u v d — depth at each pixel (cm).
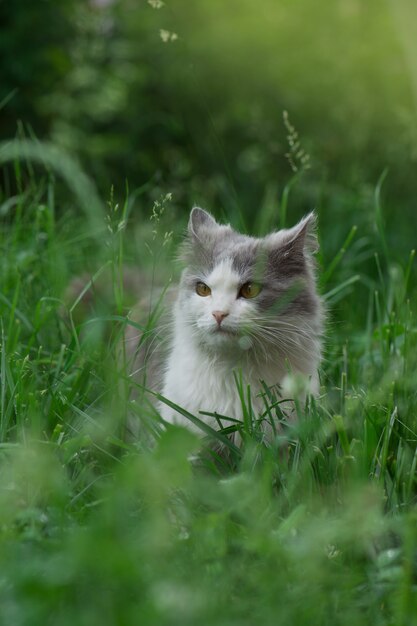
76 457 458
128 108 1088
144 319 638
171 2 1077
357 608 351
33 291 655
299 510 380
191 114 1099
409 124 948
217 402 519
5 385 493
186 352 538
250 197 1029
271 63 1091
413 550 380
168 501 410
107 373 529
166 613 301
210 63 1084
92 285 609
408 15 557
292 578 344
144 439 507
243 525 404
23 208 866
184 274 557
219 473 452
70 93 1057
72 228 813
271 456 441
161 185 988
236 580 355
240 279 527
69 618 297
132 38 1090
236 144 1084
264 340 518
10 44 1012
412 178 993
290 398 500
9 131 1029
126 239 806
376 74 1080
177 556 359
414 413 515
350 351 644
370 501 399
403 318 631
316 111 1091
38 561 327
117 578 312
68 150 1009
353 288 761
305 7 1086
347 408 495
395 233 903
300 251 547
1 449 432
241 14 1082
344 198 930
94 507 407
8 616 297
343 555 393
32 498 402
